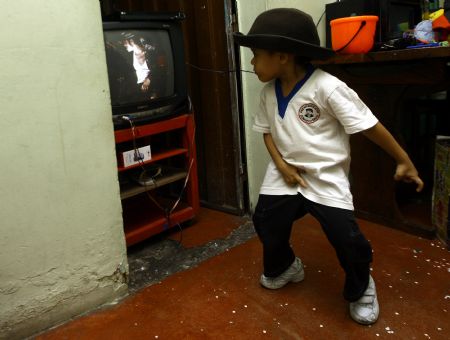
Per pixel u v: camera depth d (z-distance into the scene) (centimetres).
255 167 227
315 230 209
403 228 203
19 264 133
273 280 160
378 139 126
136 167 207
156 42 192
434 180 195
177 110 204
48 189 135
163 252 197
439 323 137
